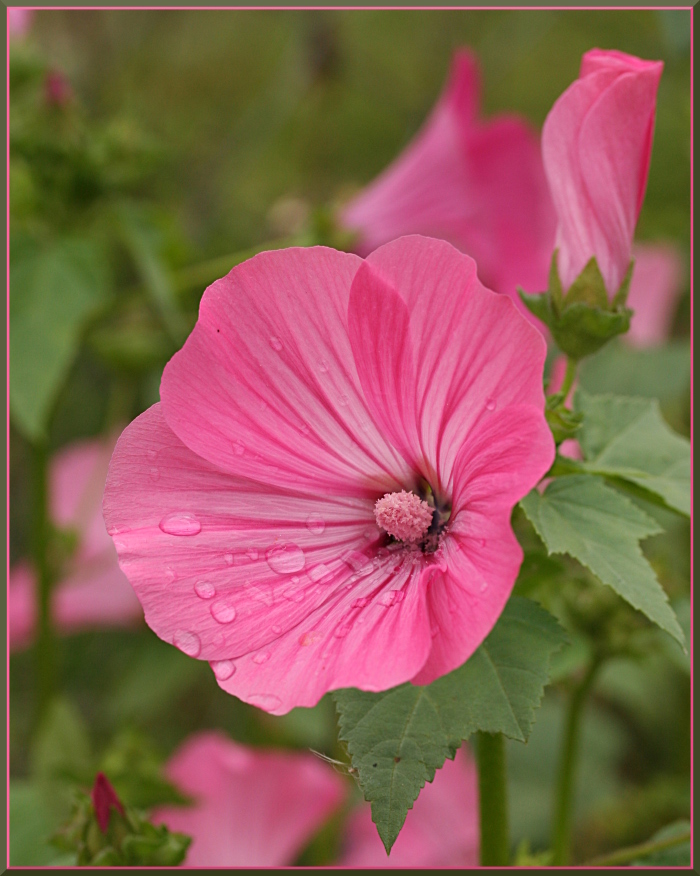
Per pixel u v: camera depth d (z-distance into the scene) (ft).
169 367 1.70
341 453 1.73
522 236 2.42
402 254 1.68
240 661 1.67
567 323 1.83
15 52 2.38
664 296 2.94
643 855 1.88
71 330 2.19
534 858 1.98
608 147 1.81
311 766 2.16
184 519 1.70
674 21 2.23
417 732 1.69
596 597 2.04
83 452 2.87
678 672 2.53
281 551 1.71
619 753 2.69
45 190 2.26
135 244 2.26
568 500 1.76
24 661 2.95
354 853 2.32
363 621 1.67
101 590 2.63
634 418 1.92
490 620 1.61
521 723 1.69
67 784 2.15
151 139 2.30
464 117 2.40
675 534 2.32
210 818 2.17
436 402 1.69
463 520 1.67
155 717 2.79
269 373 1.71
